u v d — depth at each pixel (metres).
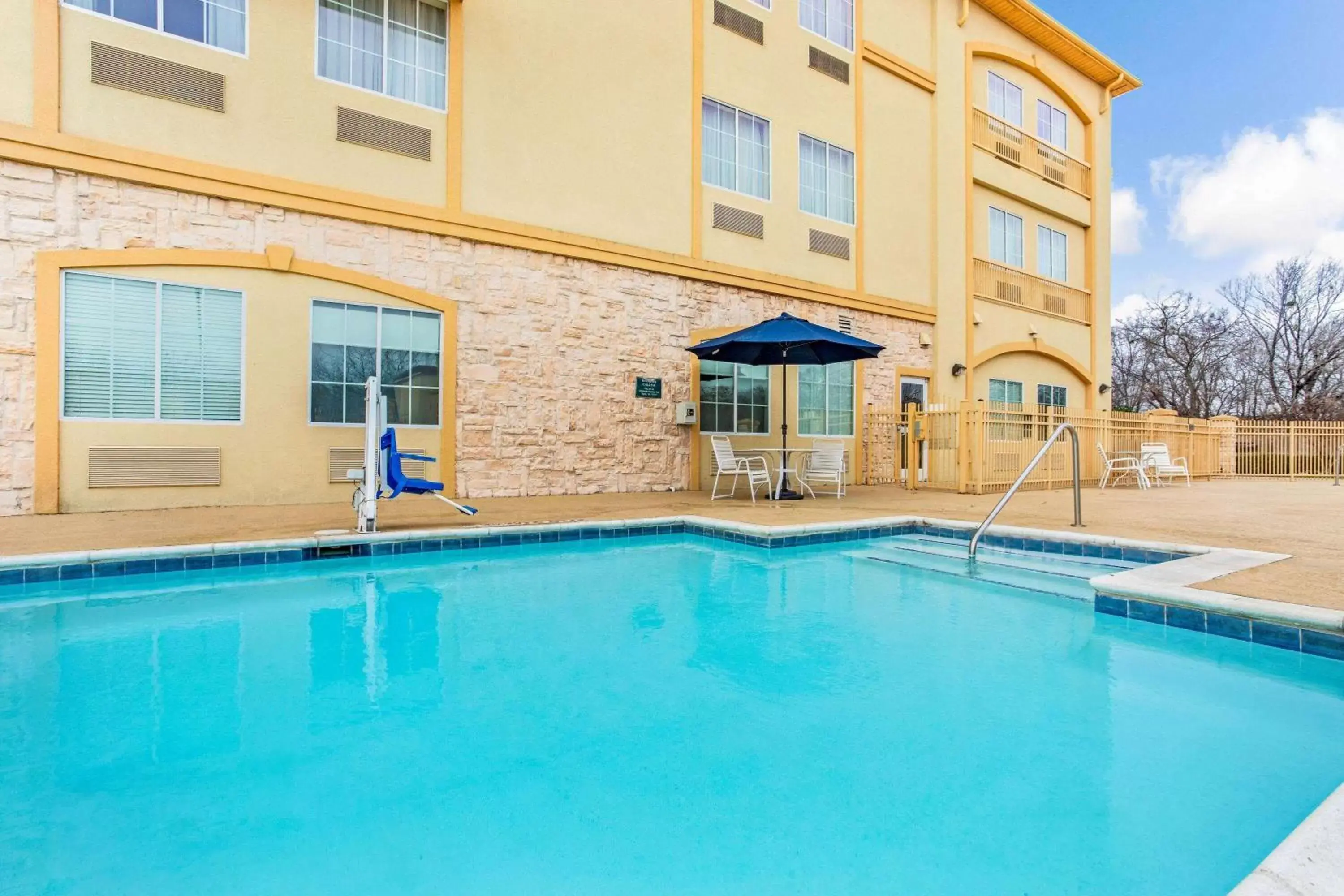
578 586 4.66
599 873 1.54
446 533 5.50
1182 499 8.89
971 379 13.46
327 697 2.62
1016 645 3.37
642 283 9.51
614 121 9.31
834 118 11.69
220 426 6.84
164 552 4.50
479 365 8.23
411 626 3.64
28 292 6.04
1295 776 2.02
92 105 6.30
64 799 1.84
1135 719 2.45
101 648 3.18
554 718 2.46
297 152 7.21
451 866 1.56
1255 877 1.21
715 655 3.20
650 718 2.46
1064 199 15.52
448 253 8.05
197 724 2.35
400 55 7.84
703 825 1.75
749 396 10.70
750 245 10.62
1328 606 3.06
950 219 13.24
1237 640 3.16
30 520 5.77
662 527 6.65
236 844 1.63
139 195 6.49
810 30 11.45
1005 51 14.13
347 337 7.49
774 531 5.82
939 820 1.78
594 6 9.16
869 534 6.41
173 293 6.63
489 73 8.34
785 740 2.28
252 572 4.75
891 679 2.89
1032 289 14.84
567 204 8.89
